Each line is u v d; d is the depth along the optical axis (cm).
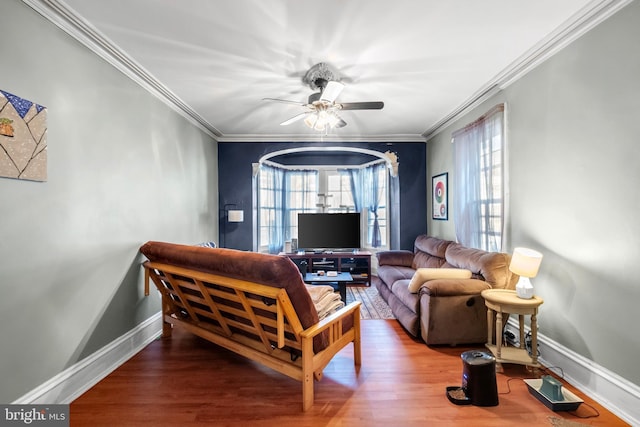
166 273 237
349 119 411
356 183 604
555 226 228
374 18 196
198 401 194
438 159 461
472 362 191
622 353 178
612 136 183
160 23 200
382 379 220
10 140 160
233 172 505
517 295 229
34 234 174
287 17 195
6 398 160
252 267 172
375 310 380
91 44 214
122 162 253
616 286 181
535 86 248
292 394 202
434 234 477
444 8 187
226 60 249
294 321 181
